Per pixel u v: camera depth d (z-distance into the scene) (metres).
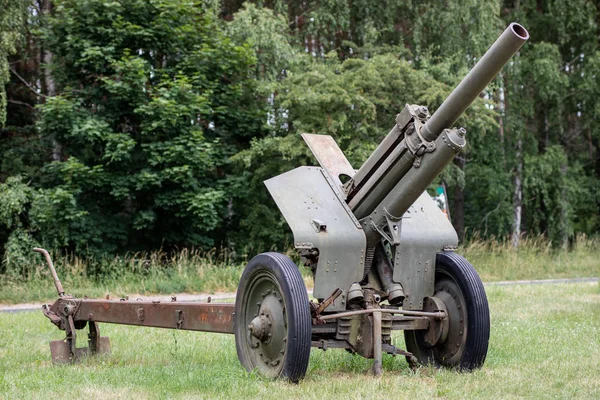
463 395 4.79
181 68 17.44
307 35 21.69
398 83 18.03
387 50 20.33
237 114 17.94
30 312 10.92
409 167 5.23
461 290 5.66
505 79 23.00
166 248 17.30
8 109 19.92
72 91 16.61
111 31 16.36
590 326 8.34
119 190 15.77
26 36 18.89
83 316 6.52
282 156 17.11
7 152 17.83
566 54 25.16
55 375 5.62
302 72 18.48
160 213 16.88
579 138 27.08
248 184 17.38
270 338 5.21
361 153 16.56
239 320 5.48
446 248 5.87
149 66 16.83
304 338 4.96
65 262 15.13
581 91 23.45
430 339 5.77
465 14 20.14
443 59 20.47
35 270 15.11
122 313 6.23
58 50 16.92
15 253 15.01
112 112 16.64
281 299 5.21
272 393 4.73
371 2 21.39
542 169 22.50
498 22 21.12
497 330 8.02
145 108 15.86
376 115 18.08
